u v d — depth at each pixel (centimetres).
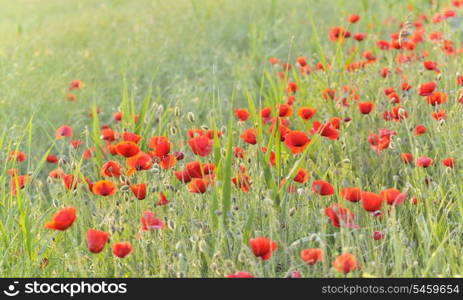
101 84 706
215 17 974
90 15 1181
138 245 303
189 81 696
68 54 799
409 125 411
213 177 334
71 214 262
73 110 634
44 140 582
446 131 394
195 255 292
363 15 890
